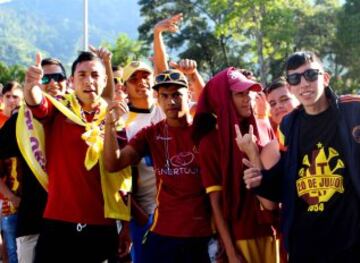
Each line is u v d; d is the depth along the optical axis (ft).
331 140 12.42
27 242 16.69
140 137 15.83
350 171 12.01
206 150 14.62
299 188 12.64
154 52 20.26
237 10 112.88
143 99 18.57
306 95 12.53
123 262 17.53
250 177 13.24
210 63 164.14
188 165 15.08
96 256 15.34
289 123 13.09
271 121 18.95
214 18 155.63
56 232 15.15
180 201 14.96
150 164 17.79
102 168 15.40
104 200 15.38
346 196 12.09
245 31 126.31
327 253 12.14
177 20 20.12
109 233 15.65
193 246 14.80
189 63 18.88
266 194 13.35
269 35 116.06
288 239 12.72
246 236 14.28
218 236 15.03
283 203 12.96
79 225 15.12
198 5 156.97
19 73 122.11
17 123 15.97
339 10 142.20
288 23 115.44
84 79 15.64
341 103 12.55
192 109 18.29
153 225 15.29
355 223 11.93
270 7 113.60
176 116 15.28
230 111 14.43
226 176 14.30
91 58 15.81
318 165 12.41
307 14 140.36
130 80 18.49
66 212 15.17
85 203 15.23
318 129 12.64
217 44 159.43
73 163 15.31
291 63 12.74
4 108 23.82
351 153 12.05
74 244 15.12
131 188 17.35
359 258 11.97
